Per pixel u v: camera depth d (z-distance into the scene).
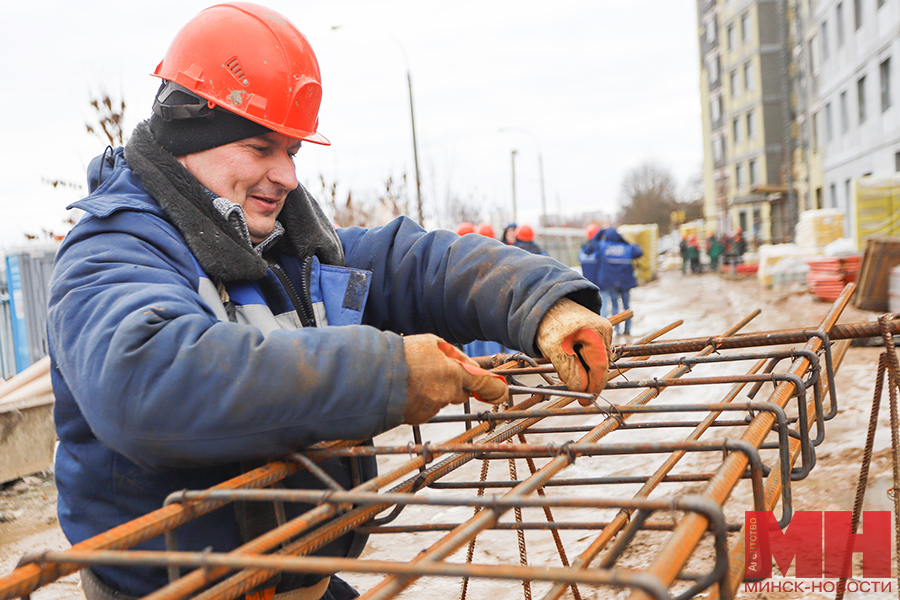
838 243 13.18
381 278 1.71
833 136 25.12
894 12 18.66
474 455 1.29
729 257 30.48
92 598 1.28
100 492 1.21
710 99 51.41
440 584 3.06
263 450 0.98
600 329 1.30
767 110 43.59
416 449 1.01
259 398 0.95
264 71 1.37
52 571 0.78
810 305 11.85
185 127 1.35
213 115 1.35
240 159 1.38
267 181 1.42
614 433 4.63
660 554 0.64
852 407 4.27
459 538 0.71
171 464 1.00
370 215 19.09
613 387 1.41
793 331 1.60
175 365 0.95
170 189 1.30
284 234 1.54
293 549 0.92
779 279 16.12
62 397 1.22
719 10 48.34
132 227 1.24
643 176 77.44
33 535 4.20
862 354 6.14
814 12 26.91
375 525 1.34
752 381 1.30
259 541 0.79
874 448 3.43
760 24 43.41
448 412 6.23
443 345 1.12
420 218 19.17
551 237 30.56
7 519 4.52
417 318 1.69
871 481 3.03
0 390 6.15
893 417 1.76
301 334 1.01
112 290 1.06
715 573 0.74
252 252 1.35
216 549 1.19
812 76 28.30
